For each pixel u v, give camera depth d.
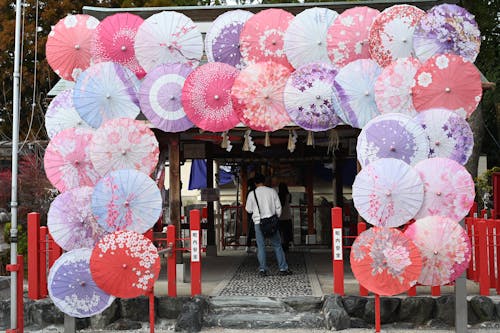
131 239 7.62
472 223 9.72
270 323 8.23
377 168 7.66
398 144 7.78
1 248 12.58
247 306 8.57
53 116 8.56
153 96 8.56
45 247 9.18
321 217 15.58
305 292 9.06
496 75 20.38
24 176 15.80
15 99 7.98
